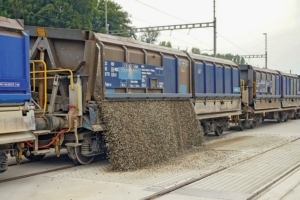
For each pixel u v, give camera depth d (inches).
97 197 294.4
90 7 1571.1
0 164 340.2
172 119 522.9
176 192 307.1
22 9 1401.3
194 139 569.0
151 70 518.0
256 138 709.3
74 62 443.8
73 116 417.7
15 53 336.5
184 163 440.8
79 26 1483.8
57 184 342.0
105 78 432.5
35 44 453.7
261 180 348.5
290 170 393.4
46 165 446.0
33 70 441.7
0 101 319.9
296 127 987.9
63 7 1446.9
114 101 440.8
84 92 429.4
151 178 361.7
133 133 426.0
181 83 602.5
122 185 332.5
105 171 402.6
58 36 444.5
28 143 378.0
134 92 481.7
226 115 763.4
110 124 414.0
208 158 473.7
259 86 976.9
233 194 298.7
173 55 585.0
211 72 711.1
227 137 740.0
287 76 1229.1
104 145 459.2
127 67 469.1
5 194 309.1
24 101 343.6
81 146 437.4
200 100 665.0
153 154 438.6
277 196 298.7
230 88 797.9
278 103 1146.7
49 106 429.4
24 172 402.0
